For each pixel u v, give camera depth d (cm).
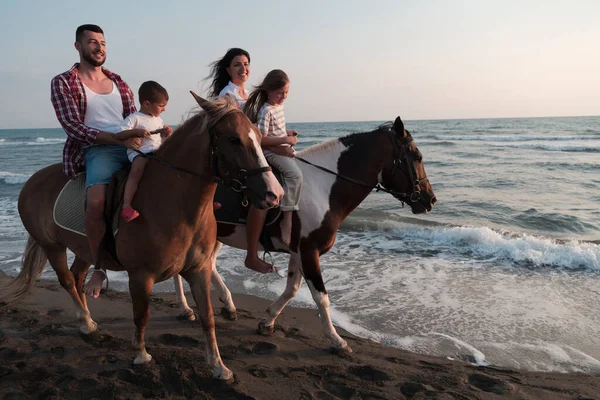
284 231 411
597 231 1005
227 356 425
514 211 1189
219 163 300
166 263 333
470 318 536
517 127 6731
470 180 1730
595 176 1727
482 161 2314
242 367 402
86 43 384
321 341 470
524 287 637
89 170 363
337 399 353
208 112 300
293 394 359
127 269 346
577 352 454
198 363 399
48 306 564
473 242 877
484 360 443
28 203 418
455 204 1295
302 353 439
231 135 290
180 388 359
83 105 385
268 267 425
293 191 402
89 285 353
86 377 370
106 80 411
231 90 435
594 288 629
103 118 395
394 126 452
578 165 2027
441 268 727
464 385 382
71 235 393
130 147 337
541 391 377
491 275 691
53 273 724
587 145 3102
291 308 573
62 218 387
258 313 552
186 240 331
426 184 462
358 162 445
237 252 827
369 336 495
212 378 370
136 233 330
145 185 335
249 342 457
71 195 388
